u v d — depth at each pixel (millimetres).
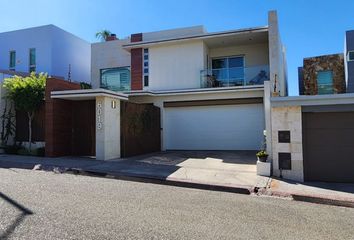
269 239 4797
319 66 21688
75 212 5648
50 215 5406
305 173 9828
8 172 9844
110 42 23656
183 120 18672
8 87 14977
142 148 16062
